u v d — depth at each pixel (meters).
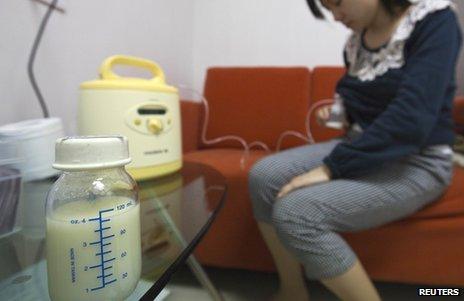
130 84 0.60
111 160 0.26
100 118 0.59
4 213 0.45
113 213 0.26
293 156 0.88
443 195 0.83
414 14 0.71
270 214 0.84
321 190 0.68
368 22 0.78
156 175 0.65
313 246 0.66
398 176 0.72
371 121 0.83
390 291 1.05
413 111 0.64
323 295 1.02
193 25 1.86
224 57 1.84
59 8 0.92
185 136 1.41
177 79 1.70
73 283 0.25
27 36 0.82
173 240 0.41
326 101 1.43
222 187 0.65
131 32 1.28
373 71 0.79
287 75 1.50
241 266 1.02
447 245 0.85
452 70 0.68
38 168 0.58
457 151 1.02
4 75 0.76
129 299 0.29
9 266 0.36
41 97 0.86
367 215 0.71
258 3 1.75
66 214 0.25
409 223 0.85
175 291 1.02
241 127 1.50
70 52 0.97
